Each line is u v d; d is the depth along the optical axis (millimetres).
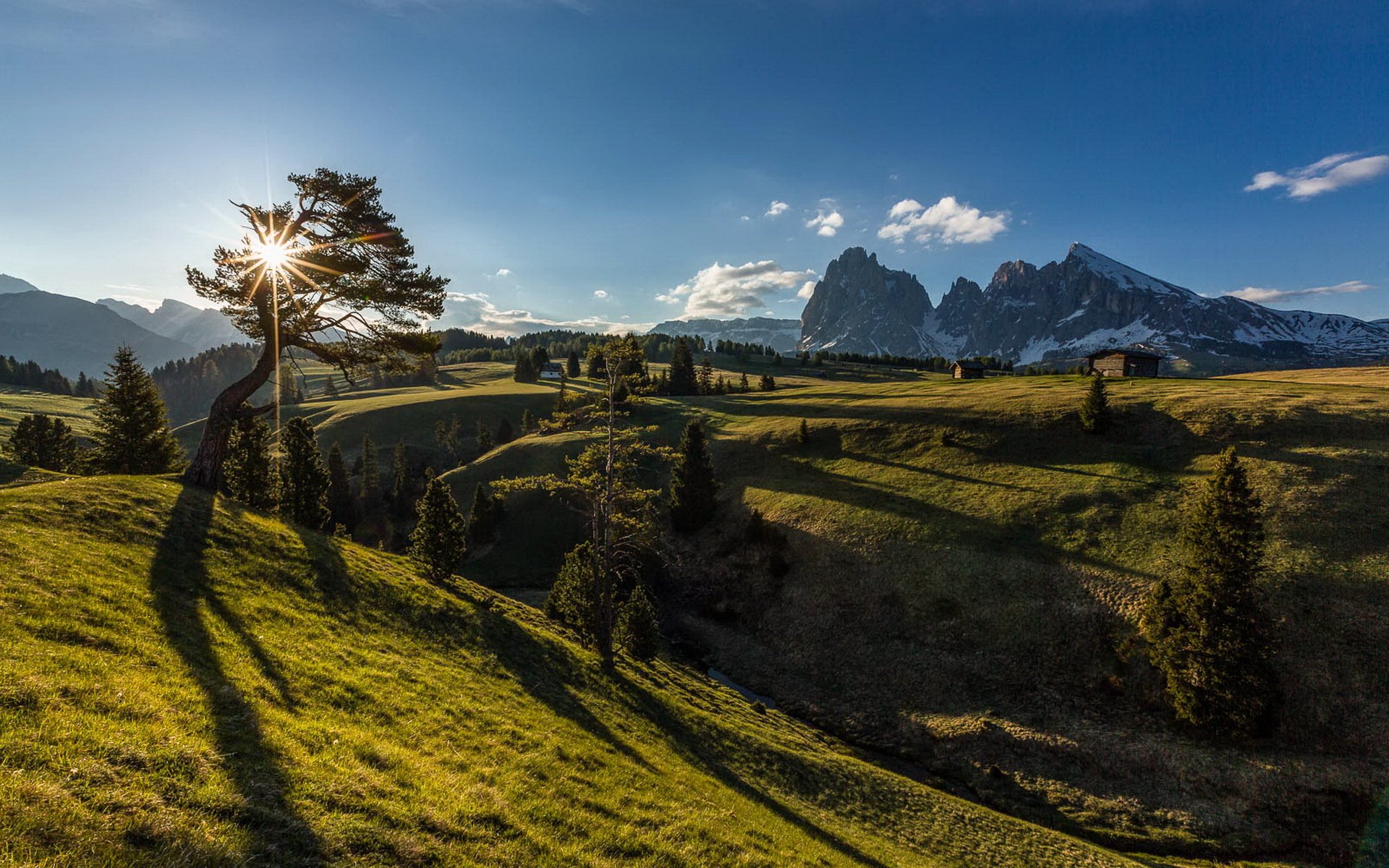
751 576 53406
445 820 10117
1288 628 31875
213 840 7402
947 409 74562
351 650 17031
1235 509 30422
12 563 13508
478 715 16297
